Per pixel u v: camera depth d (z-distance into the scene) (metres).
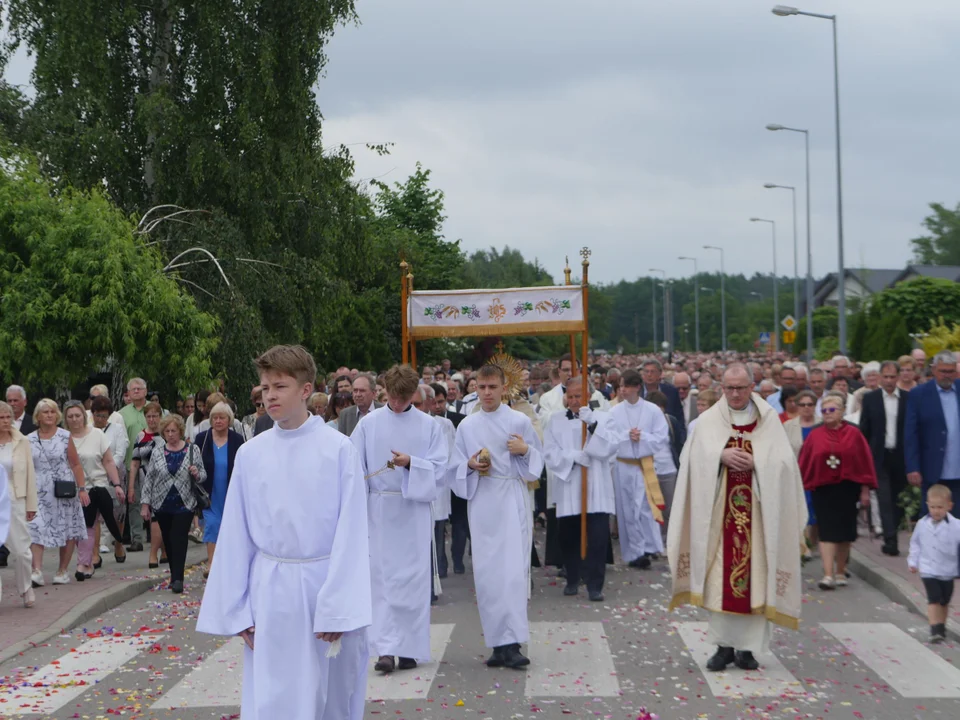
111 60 25.83
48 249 19.31
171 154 25.61
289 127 26.53
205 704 7.40
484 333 12.14
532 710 7.08
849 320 49.62
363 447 8.36
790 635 9.12
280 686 4.84
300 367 4.97
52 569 13.47
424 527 8.24
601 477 11.02
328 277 27.30
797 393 13.63
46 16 25.27
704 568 8.04
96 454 13.26
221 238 24.80
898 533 13.98
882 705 7.09
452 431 12.71
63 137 24.75
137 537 15.05
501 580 8.20
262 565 4.95
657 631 9.41
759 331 123.19
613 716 6.92
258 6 26.38
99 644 9.34
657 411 13.19
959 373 15.73
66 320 19.05
